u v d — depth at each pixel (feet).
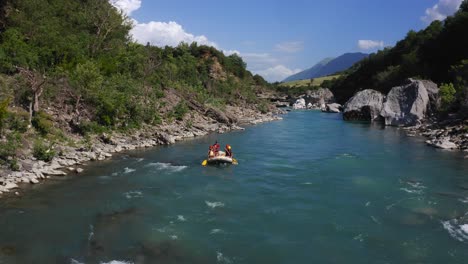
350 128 192.03
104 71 164.96
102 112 128.77
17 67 118.21
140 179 85.20
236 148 129.59
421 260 48.39
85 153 102.63
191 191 77.51
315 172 94.38
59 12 192.65
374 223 60.75
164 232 56.54
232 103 276.62
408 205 68.80
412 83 198.18
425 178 86.79
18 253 48.32
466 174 89.66
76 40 172.76
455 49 280.51
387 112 201.67
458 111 168.86
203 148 126.21
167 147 126.93
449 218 62.23
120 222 59.88
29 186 75.20
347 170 96.12
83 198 70.49
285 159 110.83
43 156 89.20
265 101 357.20
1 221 58.13
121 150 117.29
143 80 186.09
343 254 50.37
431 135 150.00
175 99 188.96
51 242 51.85
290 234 56.70
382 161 106.01
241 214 64.85
